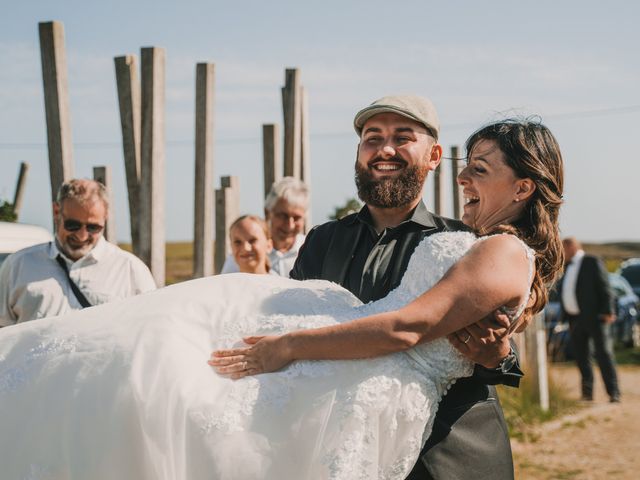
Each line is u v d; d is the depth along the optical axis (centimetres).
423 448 266
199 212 589
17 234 601
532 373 900
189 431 237
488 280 246
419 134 331
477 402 280
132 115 562
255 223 538
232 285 284
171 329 260
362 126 344
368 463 240
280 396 245
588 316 1012
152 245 537
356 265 332
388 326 246
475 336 252
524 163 270
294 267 363
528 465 701
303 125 702
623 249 5556
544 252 269
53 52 513
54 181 521
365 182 333
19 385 259
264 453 236
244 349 257
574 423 864
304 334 252
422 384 254
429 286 258
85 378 251
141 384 244
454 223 340
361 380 246
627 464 698
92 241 442
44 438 250
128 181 565
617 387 1002
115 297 443
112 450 241
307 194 608
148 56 536
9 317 443
